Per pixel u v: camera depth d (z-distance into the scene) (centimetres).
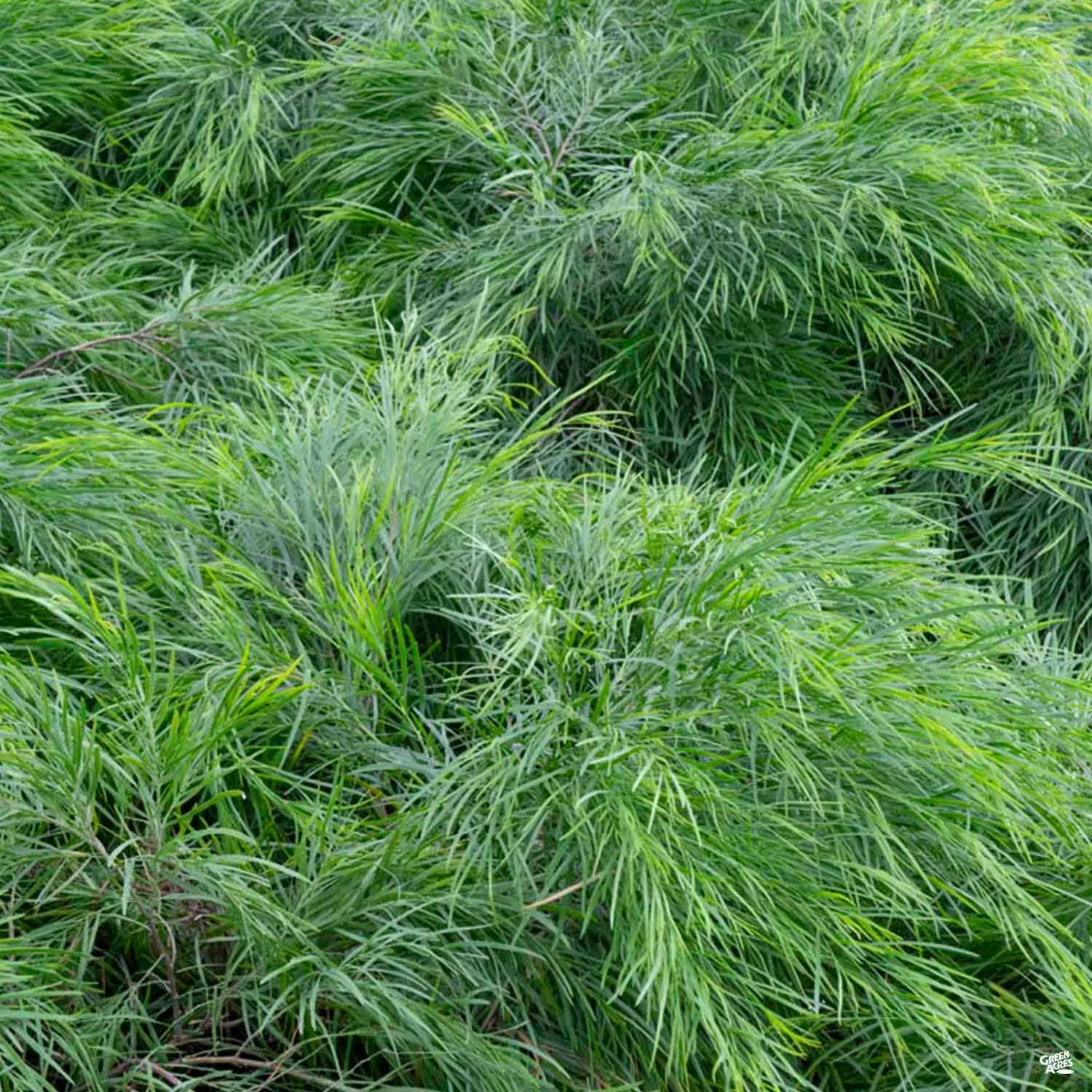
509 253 200
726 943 126
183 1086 122
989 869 134
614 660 134
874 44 212
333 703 142
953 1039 140
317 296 197
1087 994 136
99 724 139
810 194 192
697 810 132
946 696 139
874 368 217
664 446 206
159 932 130
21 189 209
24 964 115
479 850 127
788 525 141
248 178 221
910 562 146
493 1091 126
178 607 146
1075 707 153
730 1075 120
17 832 125
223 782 139
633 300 206
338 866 127
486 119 210
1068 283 205
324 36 238
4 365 176
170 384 185
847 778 136
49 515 149
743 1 229
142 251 216
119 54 227
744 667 135
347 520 146
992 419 214
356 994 120
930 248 198
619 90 219
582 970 135
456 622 155
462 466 163
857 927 129
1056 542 203
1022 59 208
